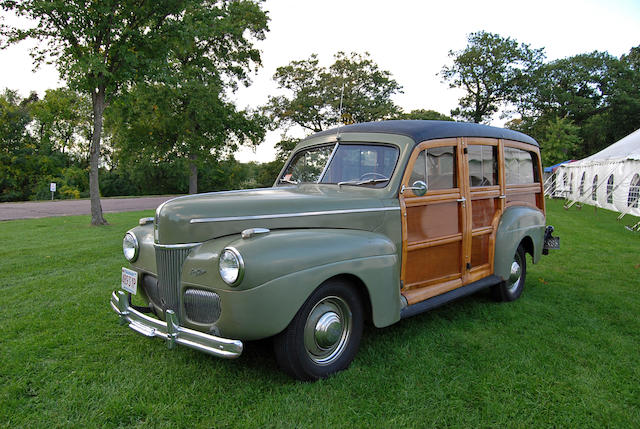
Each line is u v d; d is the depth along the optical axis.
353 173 3.56
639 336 3.55
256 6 26.33
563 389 2.67
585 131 43.25
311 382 2.68
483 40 41.03
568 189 21.67
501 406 2.45
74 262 6.41
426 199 3.47
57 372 2.85
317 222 2.88
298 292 2.44
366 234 2.96
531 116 43.22
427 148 3.47
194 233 2.61
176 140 26.84
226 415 2.33
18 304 4.30
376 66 36.59
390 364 2.96
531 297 4.73
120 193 45.03
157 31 11.71
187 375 2.79
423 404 2.45
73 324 3.75
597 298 4.64
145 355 3.11
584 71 43.88
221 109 25.52
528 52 40.59
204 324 2.50
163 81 12.21
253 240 2.44
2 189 39.16
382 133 3.52
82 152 45.38
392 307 2.98
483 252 4.16
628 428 2.28
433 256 3.60
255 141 28.12
